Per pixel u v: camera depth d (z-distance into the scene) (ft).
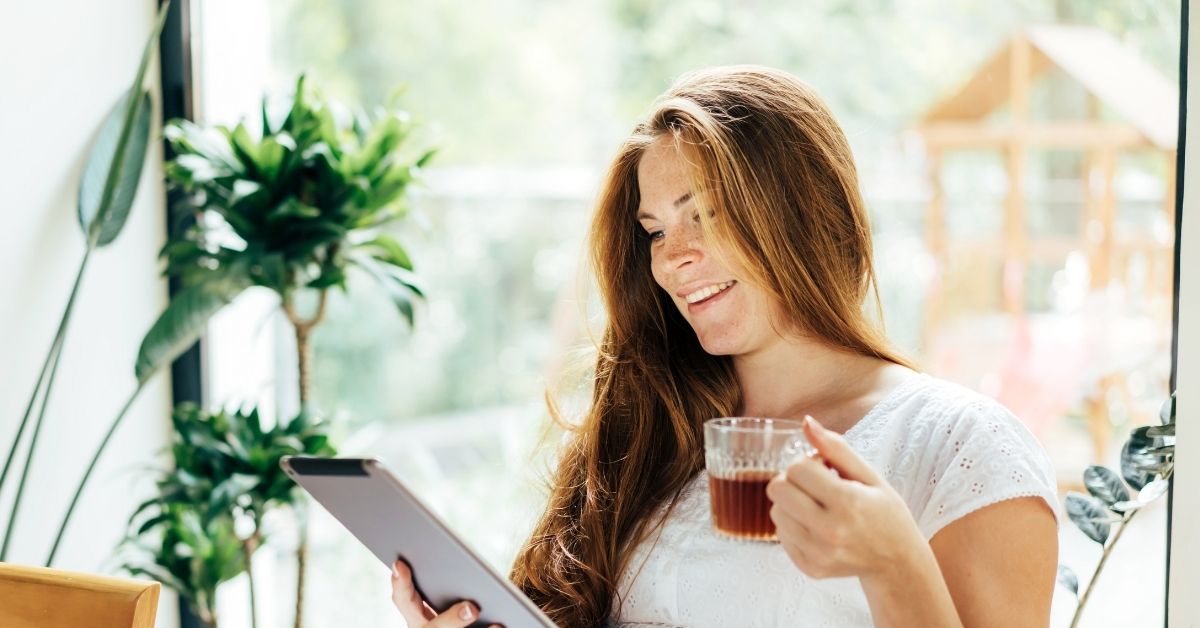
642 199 4.44
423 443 19.11
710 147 4.18
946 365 17.48
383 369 21.24
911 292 18.72
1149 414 14.61
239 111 8.66
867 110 20.54
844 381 4.39
